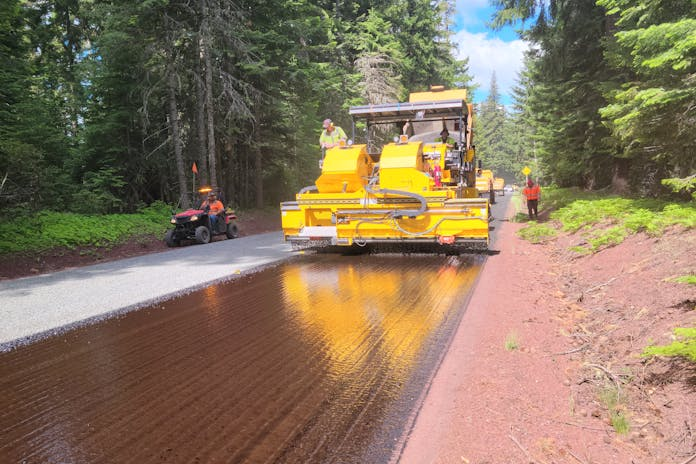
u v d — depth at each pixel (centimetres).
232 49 1892
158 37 1762
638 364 366
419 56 4266
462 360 400
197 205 1562
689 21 607
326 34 2541
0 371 408
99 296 673
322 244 1052
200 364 413
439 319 523
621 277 614
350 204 1017
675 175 1064
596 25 1630
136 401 346
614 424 284
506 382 350
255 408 329
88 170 1948
